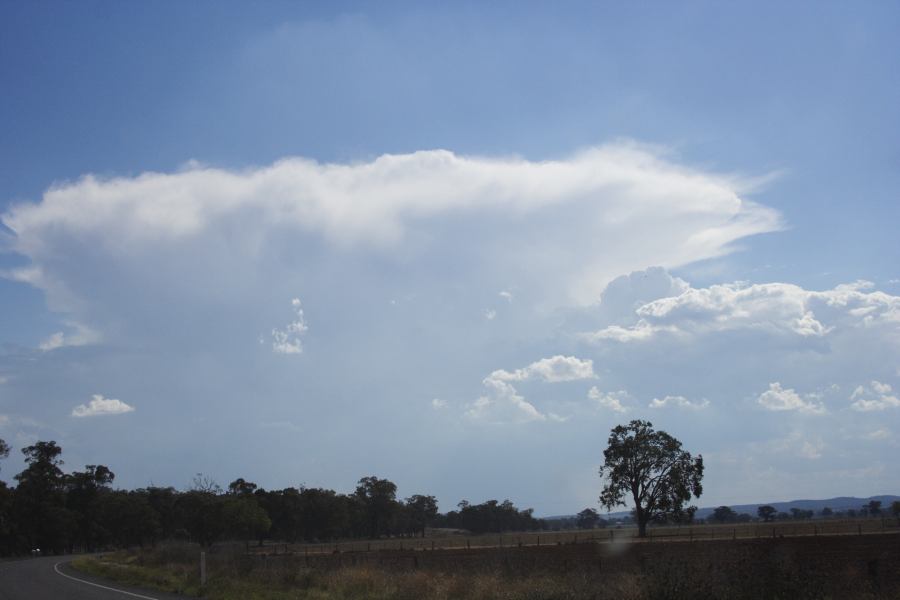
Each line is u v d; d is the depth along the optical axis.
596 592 19.86
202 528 101.06
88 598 23.67
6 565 53.41
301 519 146.75
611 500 88.94
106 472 139.88
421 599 23.52
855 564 41.25
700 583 15.95
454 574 29.81
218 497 103.12
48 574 39.41
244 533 102.31
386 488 173.38
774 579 15.76
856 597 19.27
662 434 89.06
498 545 78.88
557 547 59.78
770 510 158.50
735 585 15.86
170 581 30.67
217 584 26.97
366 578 27.48
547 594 21.05
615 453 88.75
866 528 76.19
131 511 136.25
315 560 48.47
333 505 150.75
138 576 34.81
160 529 142.00
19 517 118.75
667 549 52.38
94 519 136.38
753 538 57.84
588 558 47.66
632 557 46.81
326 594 25.02
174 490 150.50
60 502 127.88
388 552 64.50
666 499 87.31
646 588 16.92
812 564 17.16
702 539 64.06
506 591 23.23
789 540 52.81
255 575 32.12
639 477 88.44
